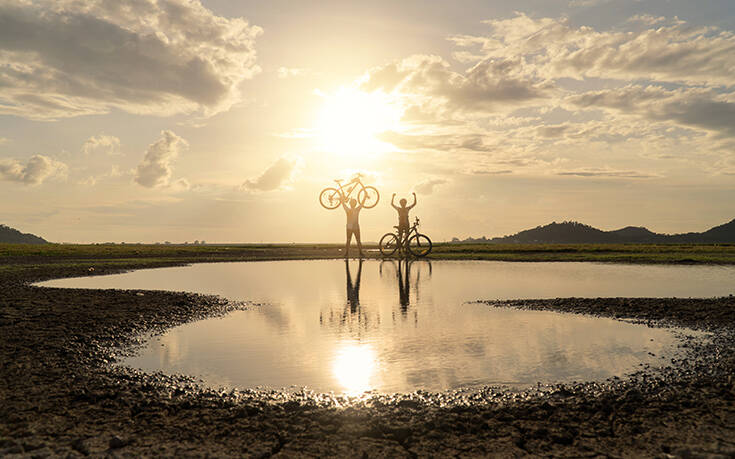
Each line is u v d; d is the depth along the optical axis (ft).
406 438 11.23
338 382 15.64
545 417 12.44
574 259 82.64
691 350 19.39
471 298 34.78
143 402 13.64
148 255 106.42
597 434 11.30
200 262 82.48
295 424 12.08
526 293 37.19
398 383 15.48
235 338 22.17
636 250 114.21
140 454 10.19
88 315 27.25
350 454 10.32
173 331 23.93
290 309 30.48
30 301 32.32
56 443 10.74
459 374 16.38
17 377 15.94
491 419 12.32
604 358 18.30
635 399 13.69
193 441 10.97
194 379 16.03
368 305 31.86
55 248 134.92
